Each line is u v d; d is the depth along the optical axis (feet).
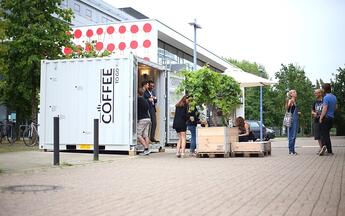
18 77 73.61
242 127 54.95
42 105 55.57
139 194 22.67
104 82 53.16
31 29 71.46
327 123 48.93
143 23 91.04
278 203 19.94
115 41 92.07
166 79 64.95
